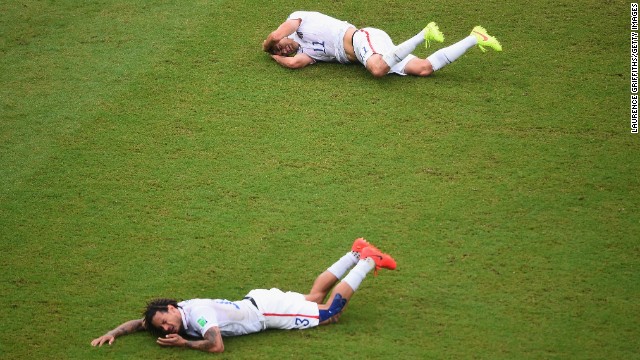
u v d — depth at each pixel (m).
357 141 30.28
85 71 34.81
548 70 33.34
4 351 23.27
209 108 32.28
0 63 35.62
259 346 22.97
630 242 25.69
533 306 23.70
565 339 22.59
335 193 28.19
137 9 38.59
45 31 37.47
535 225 26.47
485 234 26.25
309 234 26.72
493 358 22.08
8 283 25.61
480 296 24.12
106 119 32.16
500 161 29.06
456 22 36.25
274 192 28.41
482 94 32.19
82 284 25.47
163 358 22.70
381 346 22.67
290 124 31.25
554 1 37.47
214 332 22.66
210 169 29.53
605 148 29.45
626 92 31.98
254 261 25.88
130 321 23.78
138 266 25.98
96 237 27.16
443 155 29.44
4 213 28.30
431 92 32.41
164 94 33.16
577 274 24.67
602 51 34.25
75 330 23.92
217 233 26.98
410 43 31.98
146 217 27.80
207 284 25.12
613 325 22.97
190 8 38.31
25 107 33.06
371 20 36.62
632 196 27.39
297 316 23.41
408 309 23.88
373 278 25.00
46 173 29.89
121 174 29.62
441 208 27.30
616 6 36.97
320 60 34.53
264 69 34.19
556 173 28.45
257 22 36.94
